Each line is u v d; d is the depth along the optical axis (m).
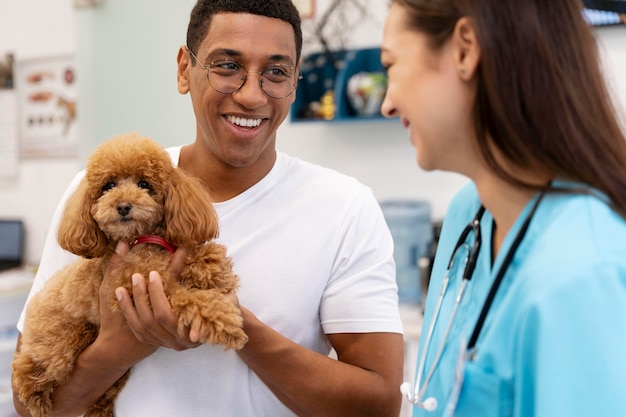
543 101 0.66
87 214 1.02
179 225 0.99
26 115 3.57
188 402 1.08
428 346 0.91
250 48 1.06
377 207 1.21
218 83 1.08
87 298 1.03
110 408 1.13
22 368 1.05
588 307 0.62
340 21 2.98
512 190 0.74
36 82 3.53
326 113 2.90
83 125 3.26
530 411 0.66
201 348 1.07
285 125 3.12
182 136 2.98
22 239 3.59
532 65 0.66
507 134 0.68
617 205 0.67
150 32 3.00
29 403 1.06
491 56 0.67
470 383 0.73
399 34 0.76
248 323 0.98
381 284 1.15
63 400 1.08
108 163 1.01
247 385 1.08
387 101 0.80
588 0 2.43
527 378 0.66
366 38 2.93
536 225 0.72
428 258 2.56
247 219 1.14
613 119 0.68
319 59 3.00
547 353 0.62
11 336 3.01
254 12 1.07
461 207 1.00
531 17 0.66
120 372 1.04
